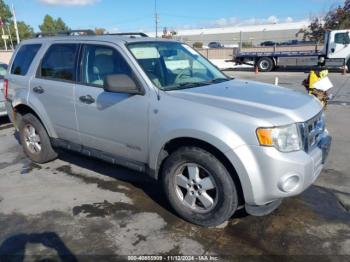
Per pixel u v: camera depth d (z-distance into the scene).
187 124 3.14
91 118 4.06
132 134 3.68
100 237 3.27
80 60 4.19
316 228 3.31
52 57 4.60
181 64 4.13
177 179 3.44
